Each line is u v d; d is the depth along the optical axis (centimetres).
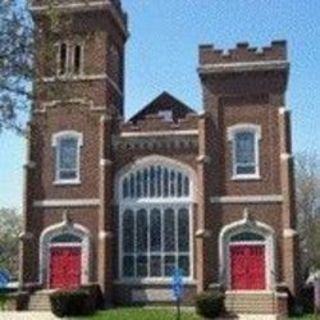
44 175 4728
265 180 4491
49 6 3291
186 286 4453
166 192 4609
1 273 3831
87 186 4678
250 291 4366
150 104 5406
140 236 4591
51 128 4772
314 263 7938
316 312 3872
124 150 4697
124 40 5478
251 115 4581
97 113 4762
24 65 2972
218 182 4525
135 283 4538
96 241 4600
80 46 4884
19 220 10038
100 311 4206
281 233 4416
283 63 4575
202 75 4631
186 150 4622
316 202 8250
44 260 4625
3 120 2958
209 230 4472
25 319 3872
